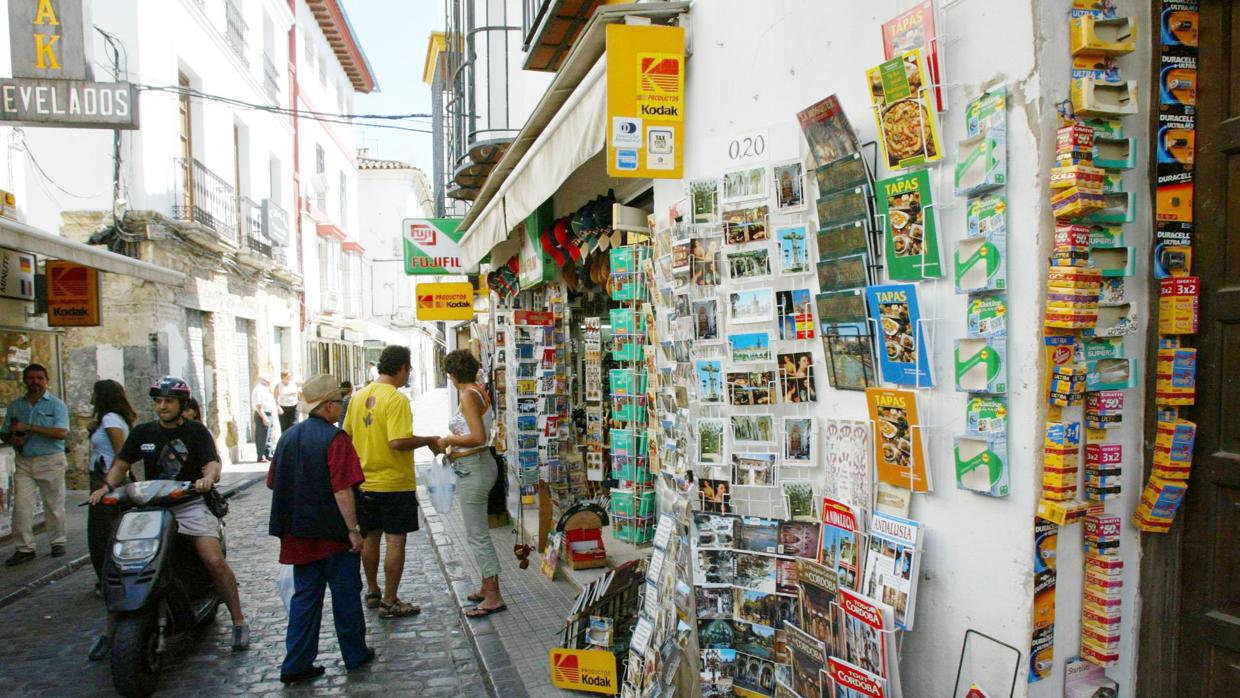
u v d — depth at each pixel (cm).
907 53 215
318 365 2377
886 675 218
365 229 3875
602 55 392
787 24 285
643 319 469
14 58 646
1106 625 195
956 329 213
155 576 402
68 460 1101
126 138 1128
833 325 257
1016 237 195
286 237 1852
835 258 255
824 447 273
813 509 278
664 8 355
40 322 889
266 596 591
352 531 428
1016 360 196
